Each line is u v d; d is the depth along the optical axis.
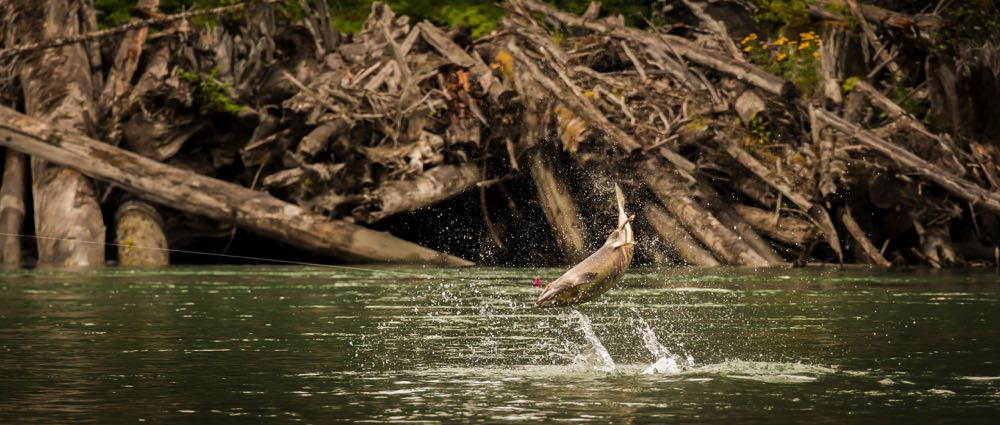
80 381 30.36
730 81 110.06
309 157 94.38
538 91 105.06
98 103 104.88
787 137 105.31
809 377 31.14
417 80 104.19
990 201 93.94
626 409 26.00
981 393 28.27
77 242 93.38
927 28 113.25
